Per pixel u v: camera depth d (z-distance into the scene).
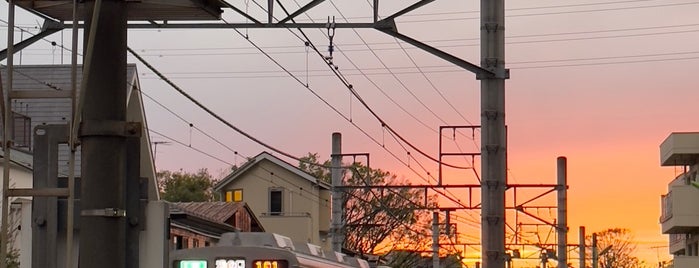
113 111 8.55
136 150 8.62
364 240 81.19
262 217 76.94
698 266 73.62
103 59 8.59
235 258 18.61
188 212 45.47
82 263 8.39
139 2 9.26
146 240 8.66
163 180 98.88
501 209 27.02
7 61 8.09
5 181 7.98
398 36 22.45
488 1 26.75
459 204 42.75
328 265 24.09
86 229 8.41
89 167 8.47
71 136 8.04
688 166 79.31
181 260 18.70
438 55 24.62
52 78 41.72
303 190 76.94
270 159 77.06
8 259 25.73
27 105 40.78
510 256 72.25
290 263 18.67
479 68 26.22
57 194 8.04
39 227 8.58
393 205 80.00
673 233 82.50
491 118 26.75
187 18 9.91
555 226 51.66
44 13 9.66
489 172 26.92
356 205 78.88
